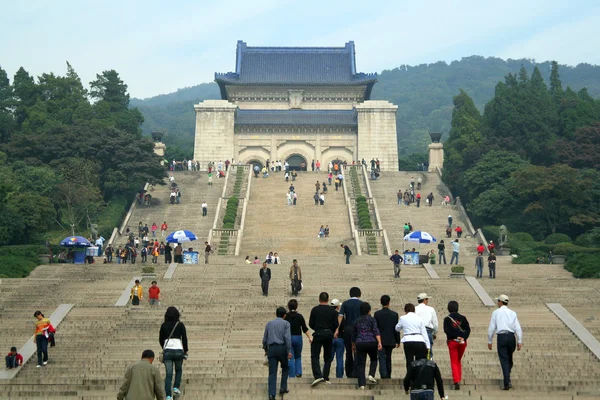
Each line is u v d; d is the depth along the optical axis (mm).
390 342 25922
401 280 54750
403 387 25953
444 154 113688
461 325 26656
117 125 120625
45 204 76250
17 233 72812
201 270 59438
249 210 85312
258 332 40219
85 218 85875
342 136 127062
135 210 88625
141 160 95750
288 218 82750
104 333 39969
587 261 58344
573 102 116000
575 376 31812
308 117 128000
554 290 51000
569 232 84375
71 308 44281
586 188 84500
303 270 59844
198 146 124000
